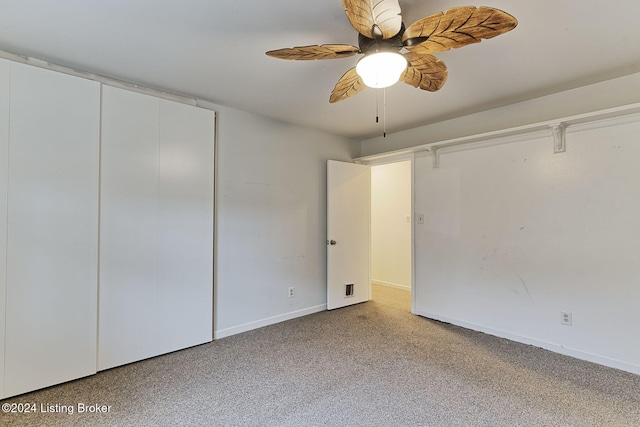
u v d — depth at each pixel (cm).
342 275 416
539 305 287
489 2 160
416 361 260
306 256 390
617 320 246
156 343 268
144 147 262
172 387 220
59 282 223
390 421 183
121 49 209
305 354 274
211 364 255
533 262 290
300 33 190
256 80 256
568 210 271
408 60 170
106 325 243
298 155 382
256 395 210
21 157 210
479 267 329
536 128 281
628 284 242
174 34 191
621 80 248
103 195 242
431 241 371
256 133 342
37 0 158
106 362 243
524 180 296
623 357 243
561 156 275
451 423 180
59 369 222
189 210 287
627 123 243
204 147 297
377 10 132
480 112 330
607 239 251
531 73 241
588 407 195
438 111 326
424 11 170
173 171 278
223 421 183
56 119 222
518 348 285
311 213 396
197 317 292
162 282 272
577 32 186
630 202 241
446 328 338
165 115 274
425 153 378
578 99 268
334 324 352
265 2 161
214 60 223
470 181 336
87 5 163
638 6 162
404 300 455
